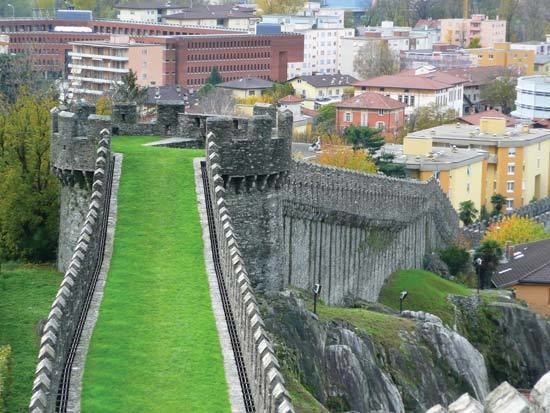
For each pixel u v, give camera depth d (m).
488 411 38.50
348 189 139.25
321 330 113.44
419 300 151.62
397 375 123.31
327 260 135.25
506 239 198.00
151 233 81.38
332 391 112.19
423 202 167.12
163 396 59.50
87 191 106.19
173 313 69.31
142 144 100.81
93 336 65.94
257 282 106.81
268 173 104.44
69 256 108.62
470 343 144.75
